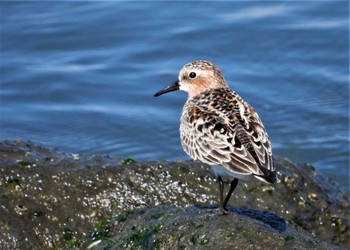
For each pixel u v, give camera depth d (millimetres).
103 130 19266
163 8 23219
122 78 20703
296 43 21688
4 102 20078
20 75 20781
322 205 14125
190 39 21938
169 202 13633
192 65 13430
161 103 20047
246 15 22812
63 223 13234
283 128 19172
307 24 22359
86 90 20438
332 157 18266
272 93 20141
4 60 21328
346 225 14023
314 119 19406
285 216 13727
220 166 11664
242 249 11156
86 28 22375
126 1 23453
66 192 13484
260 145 11406
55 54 21625
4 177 13453
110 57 21406
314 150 18484
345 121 19312
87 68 21047
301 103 19828
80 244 12758
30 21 22656
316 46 21578
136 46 21781
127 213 12820
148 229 12094
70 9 23172
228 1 23516
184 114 12445
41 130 19281
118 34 22203
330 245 11469
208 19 22688
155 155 18453
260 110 19641
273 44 21688
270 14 22859
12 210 13188
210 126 11805
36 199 13359
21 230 13031
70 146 18719
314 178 14547
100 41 22047
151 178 13766
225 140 11547
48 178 13562
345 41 21719
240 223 11562
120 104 20047
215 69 13375
